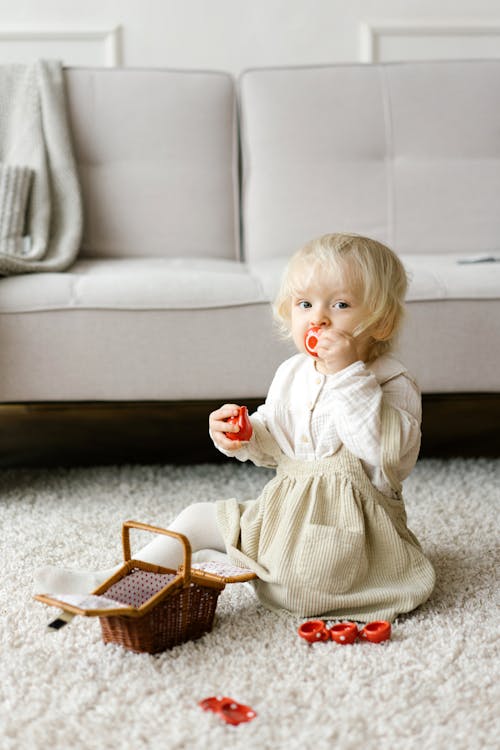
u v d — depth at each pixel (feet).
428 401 5.82
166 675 3.27
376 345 4.19
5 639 3.57
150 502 5.43
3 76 7.20
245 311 5.64
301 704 3.07
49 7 8.93
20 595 3.99
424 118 7.54
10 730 2.92
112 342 5.59
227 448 4.07
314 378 4.12
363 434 3.84
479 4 9.20
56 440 5.76
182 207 7.45
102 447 5.83
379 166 7.54
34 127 7.06
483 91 7.56
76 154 7.37
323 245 4.04
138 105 7.46
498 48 9.30
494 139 7.54
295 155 7.52
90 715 3.01
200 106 7.54
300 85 7.59
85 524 5.02
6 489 5.75
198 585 3.55
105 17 9.00
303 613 3.80
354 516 3.86
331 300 3.96
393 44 9.25
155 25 9.06
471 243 7.45
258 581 3.98
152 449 5.89
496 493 5.52
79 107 7.38
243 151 7.70
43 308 5.51
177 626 3.51
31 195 6.81
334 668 3.33
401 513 4.12
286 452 4.15
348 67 7.64
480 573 4.26
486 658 3.42
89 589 3.67
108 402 5.70
